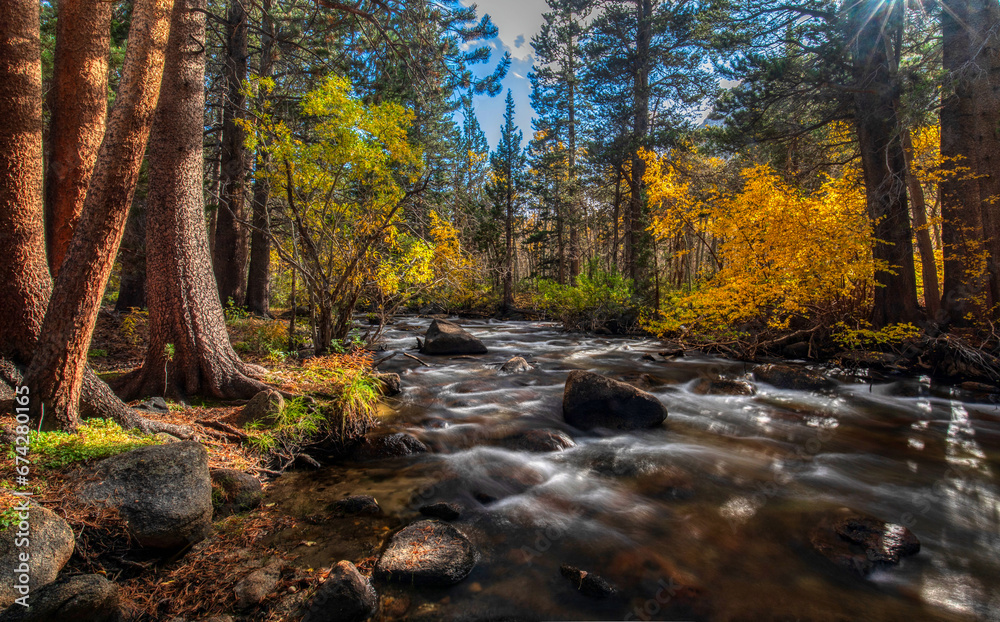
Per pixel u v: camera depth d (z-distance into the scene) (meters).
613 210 25.20
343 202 7.72
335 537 3.33
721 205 10.02
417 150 7.39
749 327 11.02
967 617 2.60
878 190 8.88
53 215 5.11
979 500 3.96
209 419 4.91
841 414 6.46
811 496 4.04
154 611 2.50
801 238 8.59
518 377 8.47
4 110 4.09
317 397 5.64
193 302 5.67
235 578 2.80
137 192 12.33
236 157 11.49
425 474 4.47
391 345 12.10
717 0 11.45
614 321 15.45
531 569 3.03
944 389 7.57
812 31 9.88
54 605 2.25
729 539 3.38
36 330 4.20
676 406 6.85
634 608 2.67
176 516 2.99
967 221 8.38
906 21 9.35
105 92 5.40
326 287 7.86
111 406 4.13
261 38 13.09
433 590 2.80
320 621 2.47
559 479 4.39
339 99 6.50
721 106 11.36
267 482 4.21
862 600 2.74
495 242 22.72
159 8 3.59
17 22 4.19
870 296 10.18
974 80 8.24
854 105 9.94
